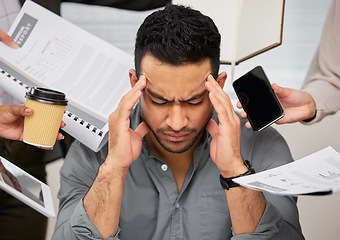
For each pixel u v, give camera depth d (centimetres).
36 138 141
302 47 361
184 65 126
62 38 173
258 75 148
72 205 153
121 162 140
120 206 142
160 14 132
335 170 126
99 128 153
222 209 155
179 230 154
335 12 210
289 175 124
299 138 299
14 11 221
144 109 139
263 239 139
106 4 291
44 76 165
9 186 134
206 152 157
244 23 201
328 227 257
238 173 138
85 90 162
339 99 187
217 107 136
